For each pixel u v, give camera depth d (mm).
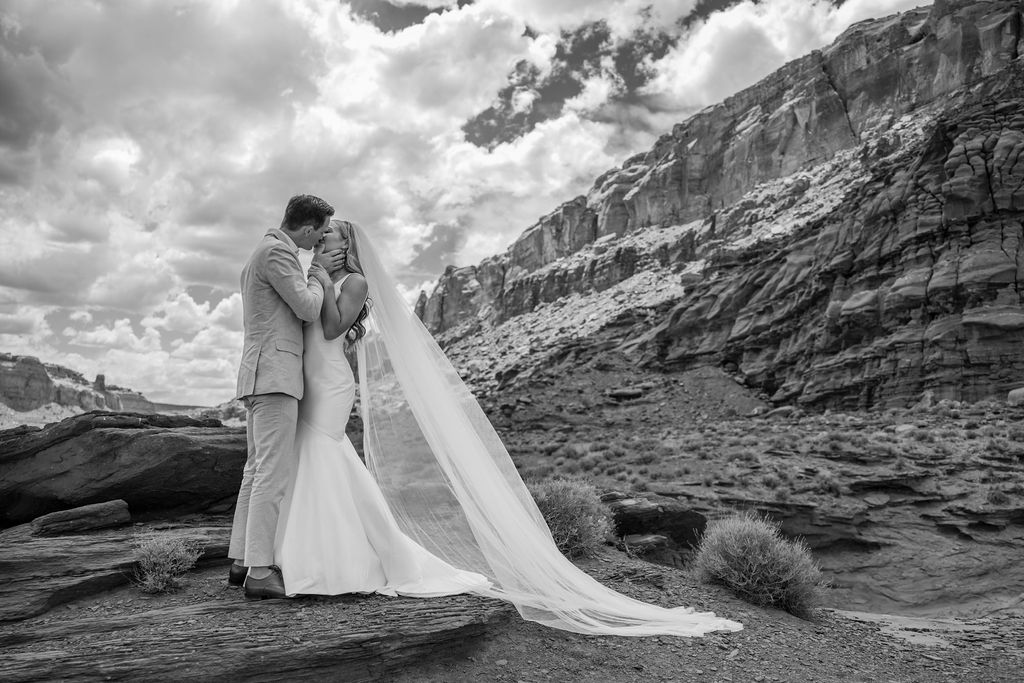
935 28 102688
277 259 4848
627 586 7977
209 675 3729
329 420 5152
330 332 5211
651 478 25203
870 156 92438
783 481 23844
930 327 43469
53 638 4270
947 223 46312
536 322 142625
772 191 112062
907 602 17500
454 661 4676
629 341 70875
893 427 34156
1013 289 41250
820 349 51312
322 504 5055
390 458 5797
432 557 5605
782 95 131625
